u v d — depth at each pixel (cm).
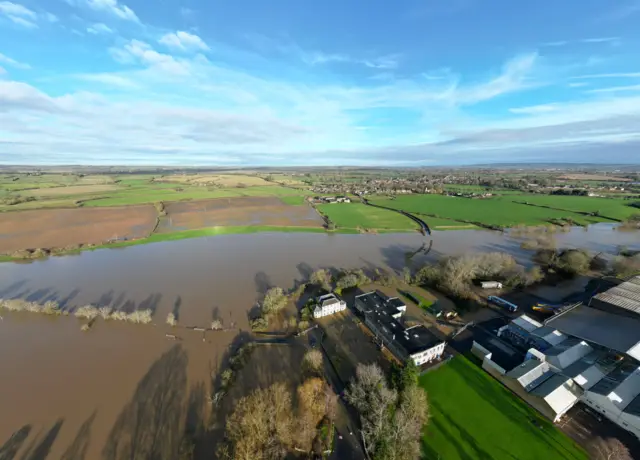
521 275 12069
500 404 6525
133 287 12119
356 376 7275
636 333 7938
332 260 15150
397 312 9612
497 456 5441
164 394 6906
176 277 13038
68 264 14488
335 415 6256
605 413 6103
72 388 7100
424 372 7444
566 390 6369
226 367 7706
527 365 7069
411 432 5419
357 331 9138
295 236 19338
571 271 13250
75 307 10600
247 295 11462
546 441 5697
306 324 9256
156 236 18625
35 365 7831
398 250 16662
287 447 5512
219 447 5469
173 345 8588
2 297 11312
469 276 12150
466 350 8300
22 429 6119
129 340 8812
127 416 6369
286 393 6109
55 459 5538
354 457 5453
